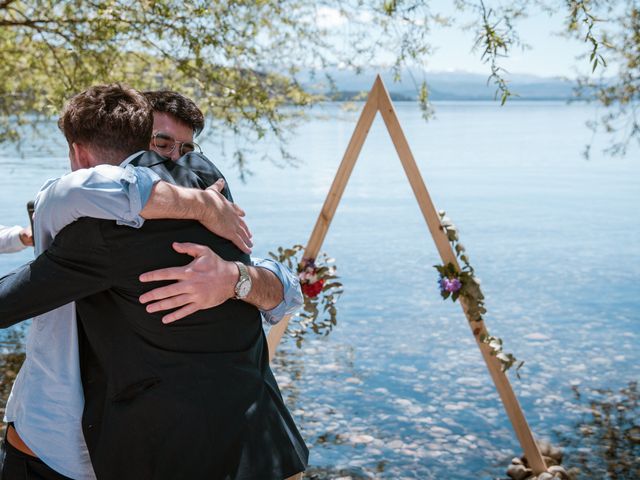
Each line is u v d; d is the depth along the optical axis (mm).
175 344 2018
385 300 9141
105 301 2041
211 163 2432
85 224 1941
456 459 4789
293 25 6758
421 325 8078
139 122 2148
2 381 6168
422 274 10648
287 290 2320
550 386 6176
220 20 6453
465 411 5637
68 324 2111
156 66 7117
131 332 2016
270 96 6988
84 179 1952
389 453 4844
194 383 2008
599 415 5531
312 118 7164
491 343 4254
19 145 8562
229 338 2111
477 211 17656
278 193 20688
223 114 7000
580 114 146125
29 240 2504
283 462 2094
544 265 11367
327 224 4258
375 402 5789
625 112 6207
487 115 135125
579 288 9820
